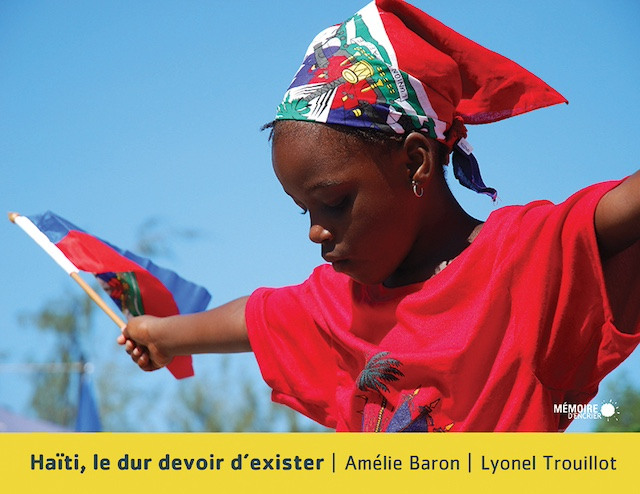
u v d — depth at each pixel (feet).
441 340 8.32
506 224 8.27
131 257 12.46
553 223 7.90
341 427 9.14
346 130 8.19
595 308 7.77
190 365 11.94
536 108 8.81
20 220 12.21
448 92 8.61
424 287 8.50
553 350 7.96
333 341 9.37
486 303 8.13
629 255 7.71
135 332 11.32
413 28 8.72
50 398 64.90
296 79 8.54
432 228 8.66
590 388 8.14
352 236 8.27
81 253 12.14
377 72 8.32
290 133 8.30
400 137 8.34
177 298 12.37
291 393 9.87
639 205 7.30
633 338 7.61
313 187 8.21
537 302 7.97
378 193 8.23
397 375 8.48
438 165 8.71
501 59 8.73
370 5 8.76
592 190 7.79
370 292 8.98
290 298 9.95
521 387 8.02
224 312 10.61
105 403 64.85
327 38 8.68
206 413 64.23
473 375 8.18
